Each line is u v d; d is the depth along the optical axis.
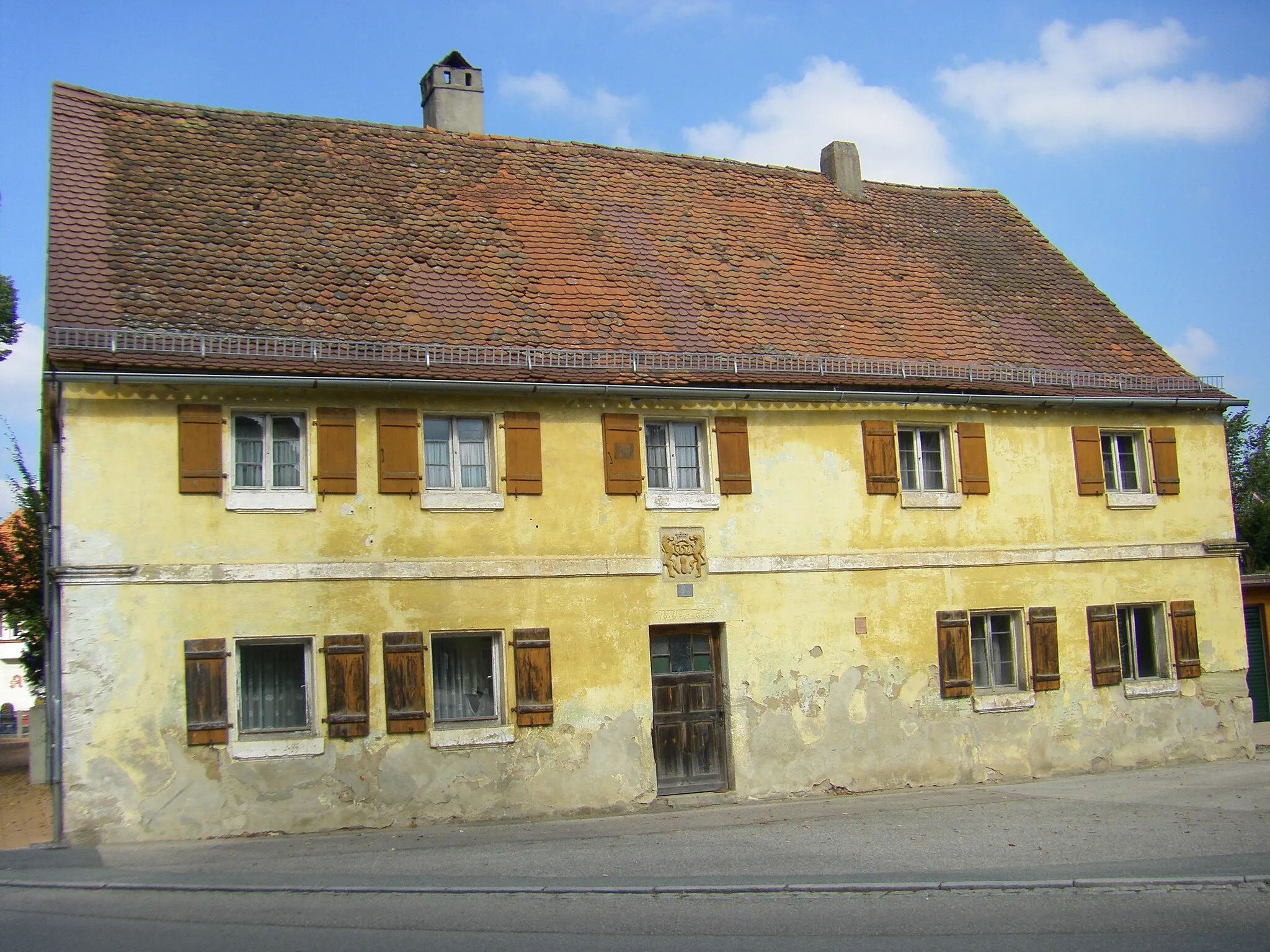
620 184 18.47
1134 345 19.16
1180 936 8.34
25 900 9.79
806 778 15.40
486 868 10.85
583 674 14.36
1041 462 17.48
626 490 14.78
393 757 13.30
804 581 15.70
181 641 12.55
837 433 16.17
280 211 15.45
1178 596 18.16
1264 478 35.53
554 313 15.47
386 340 14.10
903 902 9.39
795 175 20.41
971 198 21.80
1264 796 14.39
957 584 16.64
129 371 12.57
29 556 22.12
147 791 12.26
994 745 16.56
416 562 13.66
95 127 15.45
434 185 16.95
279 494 13.15
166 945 8.27
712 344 15.87
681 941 8.27
